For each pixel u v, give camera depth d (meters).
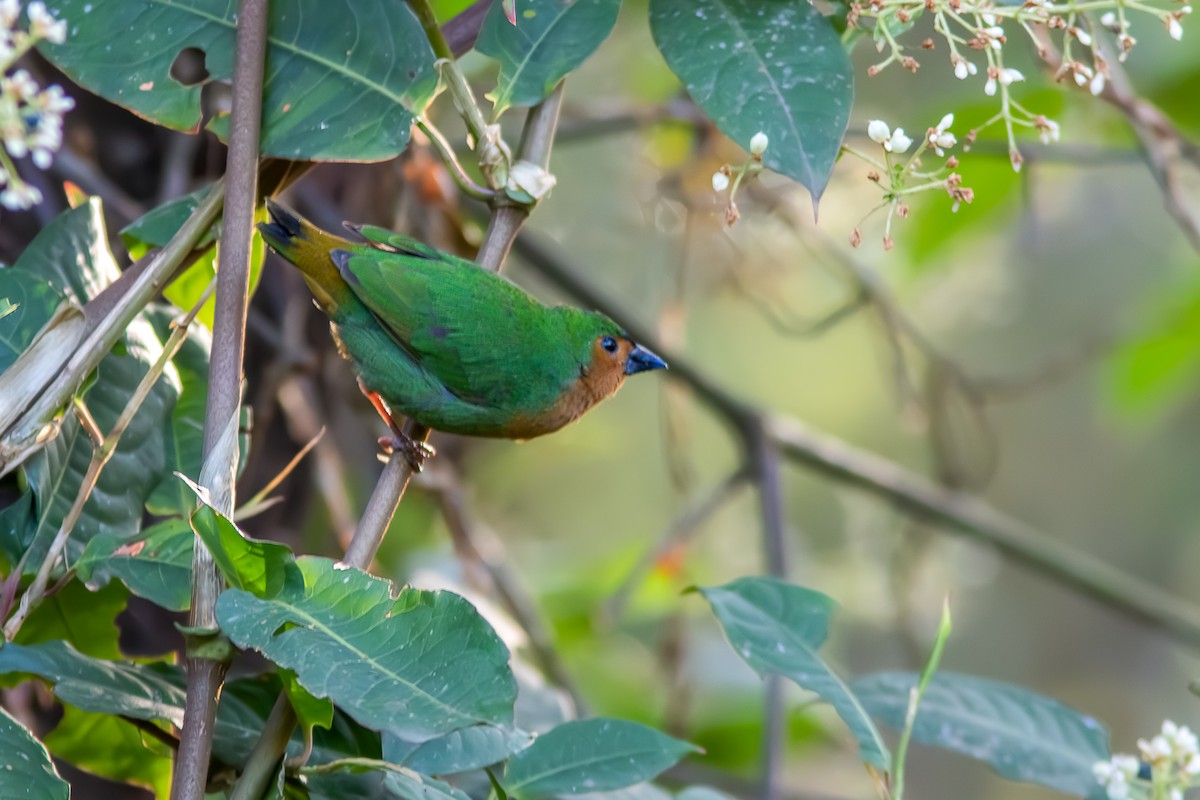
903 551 12.84
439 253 7.21
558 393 7.51
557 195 14.64
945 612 5.07
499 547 11.12
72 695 4.55
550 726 6.48
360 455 11.36
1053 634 21.98
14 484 5.27
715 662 12.96
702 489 19.62
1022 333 18.23
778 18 5.38
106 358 5.43
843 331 19.89
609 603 11.21
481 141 5.39
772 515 11.46
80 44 5.37
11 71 8.17
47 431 4.53
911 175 4.77
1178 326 12.45
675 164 12.62
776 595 5.68
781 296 12.97
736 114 5.18
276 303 9.70
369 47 5.37
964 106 10.38
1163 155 9.44
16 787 4.10
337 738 5.00
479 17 5.88
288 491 9.55
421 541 12.84
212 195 5.02
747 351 19.75
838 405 19.91
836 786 14.88
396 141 5.30
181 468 5.65
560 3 5.66
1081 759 5.75
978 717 5.83
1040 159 10.48
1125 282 18.03
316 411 10.32
